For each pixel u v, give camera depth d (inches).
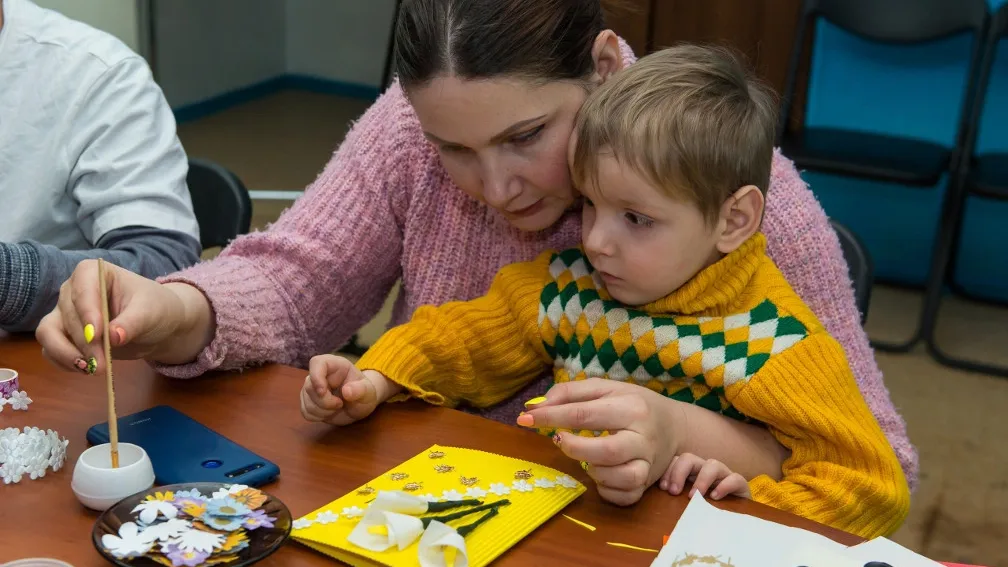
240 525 29.7
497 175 39.7
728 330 40.6
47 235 61.2
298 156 185.9
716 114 37.9
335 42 232.7
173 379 42.4
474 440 38.3
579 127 38.6
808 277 45.8
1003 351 118.7
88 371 36.2
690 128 37.0
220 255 48.9
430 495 33.4
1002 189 106.0
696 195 37.7
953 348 119.2
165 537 28.9
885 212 131.6
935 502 89.5
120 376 42.4
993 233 127.9
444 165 42.5
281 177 171.8
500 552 30.6
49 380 41.6
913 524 86.2
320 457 36.5
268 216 149.6
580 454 33.0
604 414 34.1
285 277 47.6
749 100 40.3
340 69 234.8
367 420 39.6
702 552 30.6
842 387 39.5
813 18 122.2
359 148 51.2
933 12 114.6
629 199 37.8
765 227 45.6
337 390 38.9
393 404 41.1
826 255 46.2
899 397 107.6
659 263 38.8
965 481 92.7
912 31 115.6
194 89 203.9
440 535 29.9
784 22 132.6
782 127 118.2
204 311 42.6
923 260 132.1
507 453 37.4
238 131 200.4
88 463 32.9
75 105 59.6
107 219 56.9
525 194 40.9
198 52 202.4
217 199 64.4
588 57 39.9
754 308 40.9
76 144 59.4
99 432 36.7
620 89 38.6
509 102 37.4
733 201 39.2
